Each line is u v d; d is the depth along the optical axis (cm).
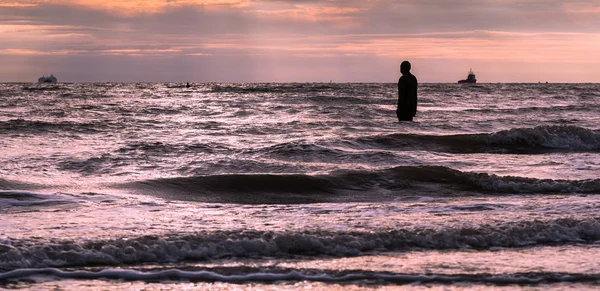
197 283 663
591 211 999
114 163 1535
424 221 902
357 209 1016
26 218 905
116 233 797
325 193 1188
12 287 639
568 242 841
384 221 905
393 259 752
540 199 1138
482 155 1828
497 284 670
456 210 1010
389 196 1180
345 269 707
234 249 767
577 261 754
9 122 2473
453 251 791
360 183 1253
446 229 850
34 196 1070
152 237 770
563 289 658
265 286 657
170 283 662
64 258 714
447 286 664
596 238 861
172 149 1756
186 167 1490
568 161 1700
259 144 1942
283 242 786
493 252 790
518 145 2064
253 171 1445
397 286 662
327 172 1338
